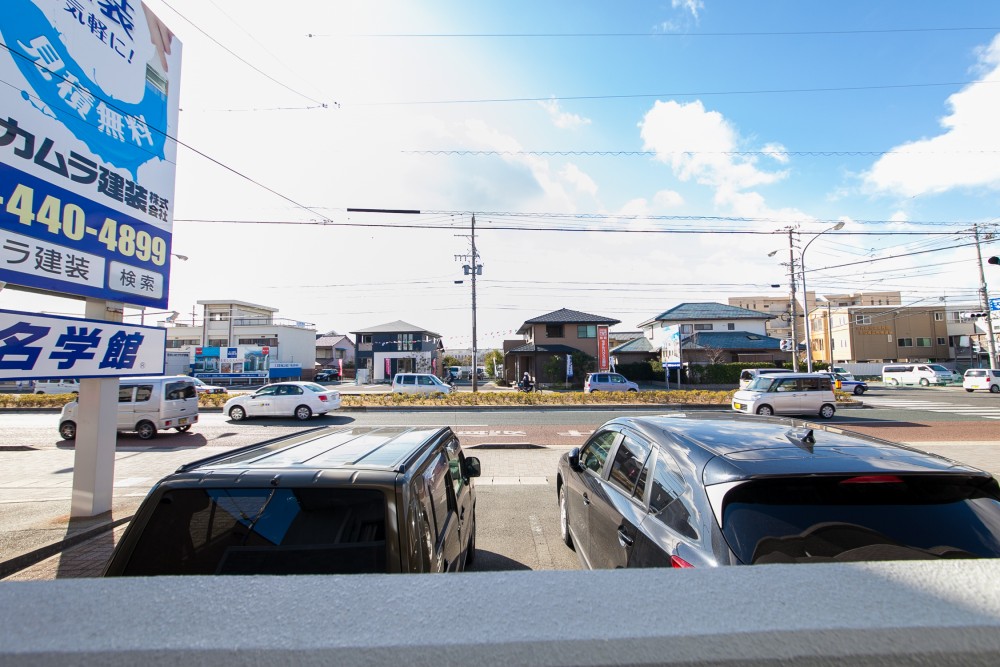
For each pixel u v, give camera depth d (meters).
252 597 1.06
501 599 1.07
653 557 2.53
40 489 7.41
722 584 1.12
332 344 76.25
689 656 0.93
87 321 5.46
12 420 17.48
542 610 1.03
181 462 9.64
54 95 5.04
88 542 5.18
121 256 5.89
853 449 2.69
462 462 4.44
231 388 42.56
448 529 3.08
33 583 1.09
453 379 56.69
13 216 4.61
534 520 5.93
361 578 1.14
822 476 2.30
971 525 2.22
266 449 2.89
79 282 5.33
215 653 0.89
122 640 0.91
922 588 1.10
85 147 5.40
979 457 9.28
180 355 46.44
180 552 2.14
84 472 5.77
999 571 1.17
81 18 5.37
